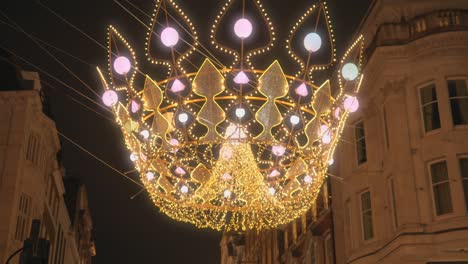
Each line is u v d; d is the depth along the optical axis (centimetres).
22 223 3005
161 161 1727
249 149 1641
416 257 2312
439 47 2472
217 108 1338
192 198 1798
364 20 2850
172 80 1303
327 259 3306
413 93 2525
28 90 3128
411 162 2453
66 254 5269
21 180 3027
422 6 2612
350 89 2580
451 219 2277
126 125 1483
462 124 2400
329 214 3203
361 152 2833
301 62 1299
